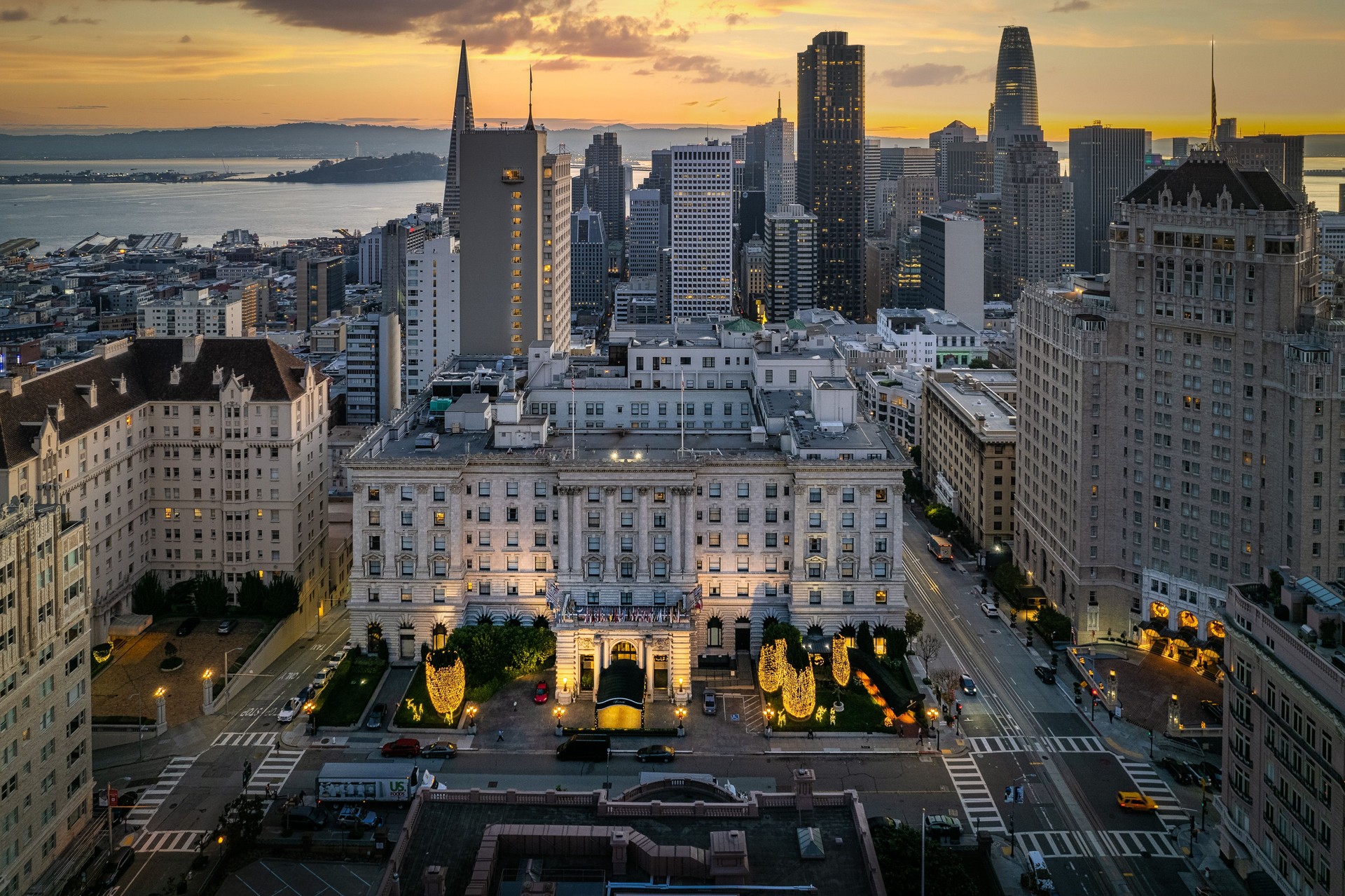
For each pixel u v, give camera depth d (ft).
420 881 399.03
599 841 404.16
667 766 609.42
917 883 445.37
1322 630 455.63
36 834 499.51
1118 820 569.23
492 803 444.14
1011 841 544.21
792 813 437.17
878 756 625.00
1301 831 456.45
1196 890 514.27
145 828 557.74
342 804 571.28
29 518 493.77
